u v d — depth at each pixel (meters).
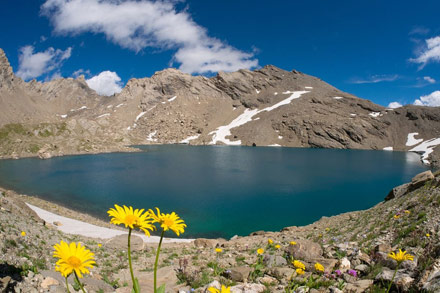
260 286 7.30
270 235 26.91
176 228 2.52
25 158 129.62
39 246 14.32
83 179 74.69
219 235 36.94
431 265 5.71
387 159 122.38
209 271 11.20
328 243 17.33
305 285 6.62
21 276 7.49
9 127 164.88
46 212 39.03
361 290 6.33
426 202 15.78
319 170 90.31
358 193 59.06
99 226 35.47
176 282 10.08
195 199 54.12
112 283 11.23
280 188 63.84
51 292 7.23
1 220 15.71
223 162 110.31
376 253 8.98
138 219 2.45
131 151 161.38
